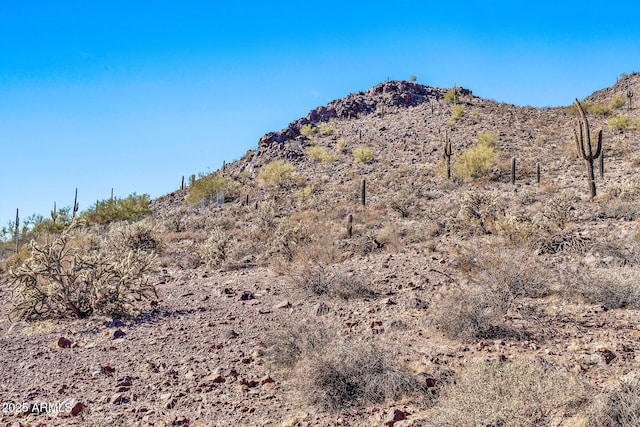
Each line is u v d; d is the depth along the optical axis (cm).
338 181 4753
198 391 626
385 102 8706
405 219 2489
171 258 1992
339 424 518
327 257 1603
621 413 429
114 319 1007
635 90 7581
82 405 589
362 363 606
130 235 2136
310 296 1129
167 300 1208
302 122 8081
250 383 638
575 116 6812
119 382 668
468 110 7869
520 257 959
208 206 4466
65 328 967
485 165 3956
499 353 667
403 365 635
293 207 3803
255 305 1100
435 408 512
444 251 1538
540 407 453
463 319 755
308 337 719
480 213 1809
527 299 928
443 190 3609
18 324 1000
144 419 551
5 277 1791
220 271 1662
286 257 1722
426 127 7056
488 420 443
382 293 1098
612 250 1234
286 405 574
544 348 678
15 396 640
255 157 6166
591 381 545
